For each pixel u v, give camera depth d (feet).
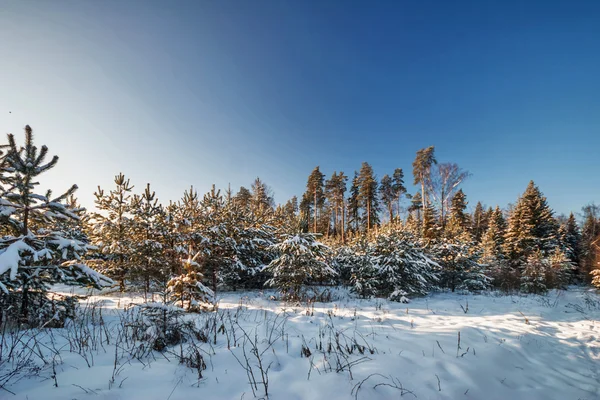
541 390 12.33
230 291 39.58
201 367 11.29
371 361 12.55
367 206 114.11
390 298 33.60
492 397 11.05
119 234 36.22
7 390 8.66
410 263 36.29
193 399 9.02
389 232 38.58
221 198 41.60
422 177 102.17
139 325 13.75
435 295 39.99
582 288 58.08
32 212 16.79
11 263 13.15
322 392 9.75
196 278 21.84
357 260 40.63
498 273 54.39
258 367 11.66
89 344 13.46
